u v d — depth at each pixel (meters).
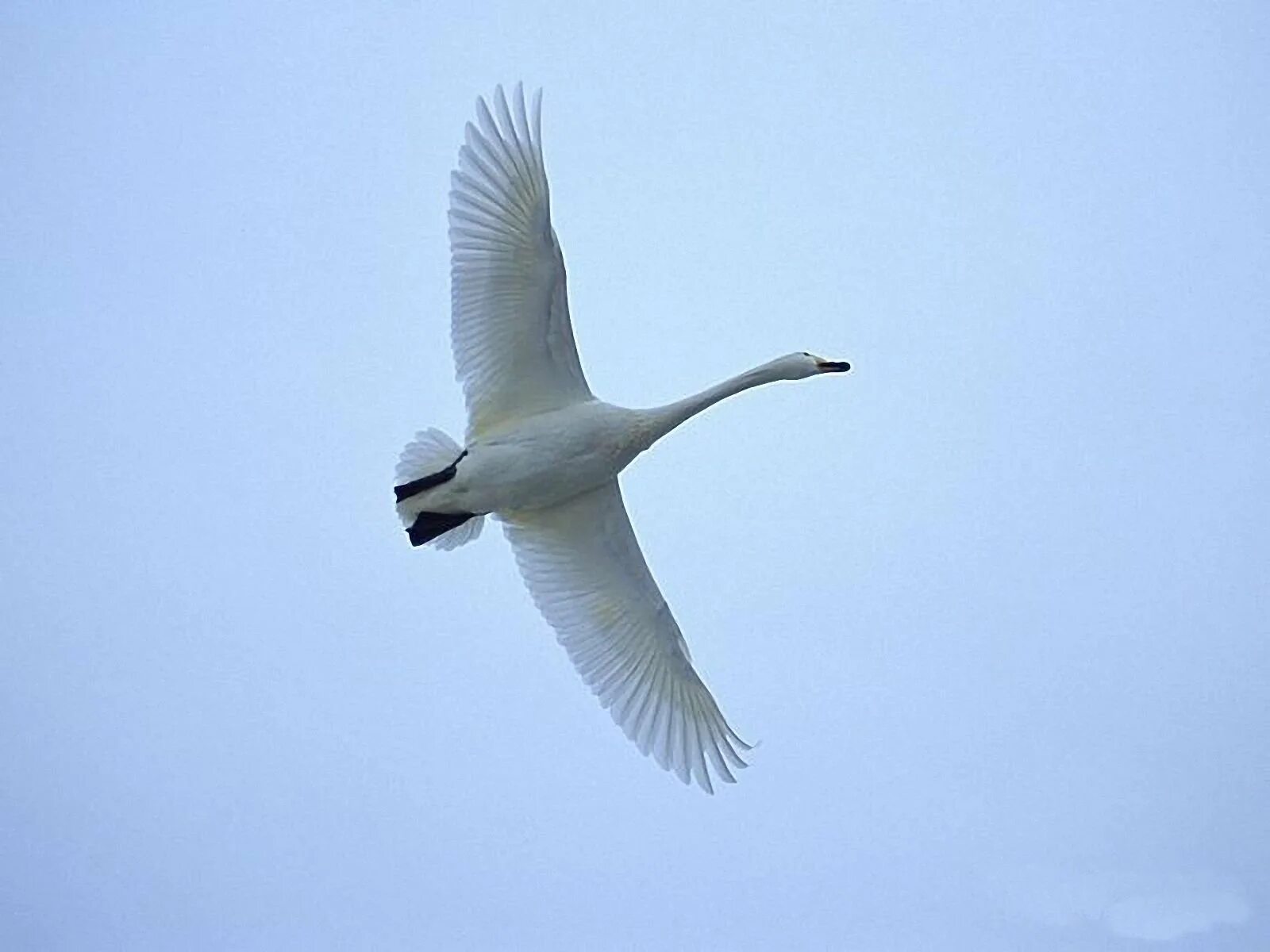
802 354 17.19
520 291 15.96
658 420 16.53
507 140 15.55
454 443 16.58
